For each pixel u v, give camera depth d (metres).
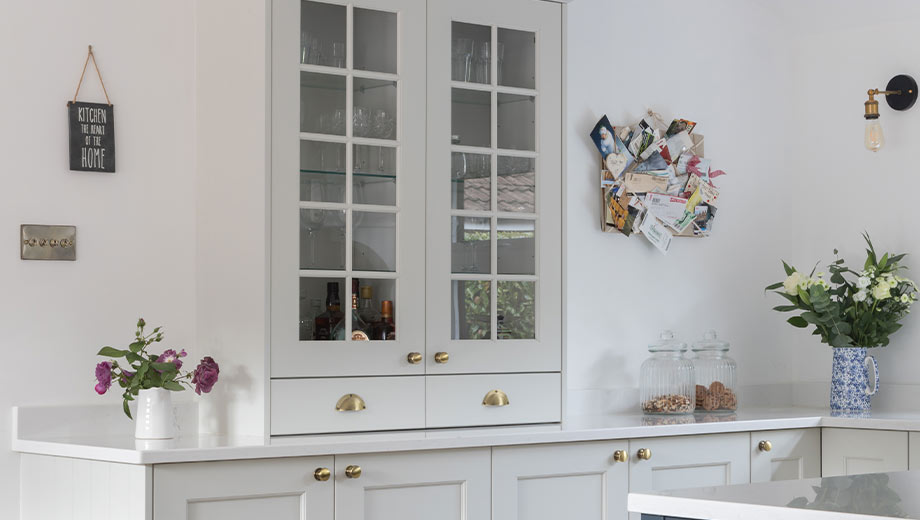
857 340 4.05
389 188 3.09
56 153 2.94
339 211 3.00
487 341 3.24
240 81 2.96
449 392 3.16
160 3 3.11
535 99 3.38
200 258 3.10
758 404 4.36
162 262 3.08
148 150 3.07
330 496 2.71
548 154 3.39
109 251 3.00
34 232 2.89
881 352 4.23
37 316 2.90
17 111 2.89
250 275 2.90
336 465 2.73
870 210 4.29
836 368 4.04
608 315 3.99
